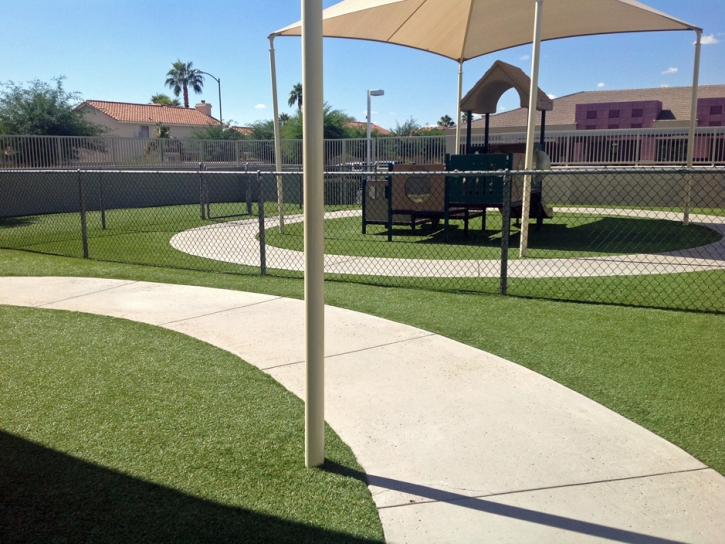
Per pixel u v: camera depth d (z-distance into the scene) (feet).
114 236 38.93
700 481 9.04
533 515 8.26
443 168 39.17
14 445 10.14
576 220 46.75
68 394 12.34
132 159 72.49
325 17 34.27
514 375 13.29
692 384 12.58
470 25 39.91
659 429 10.67
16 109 98.84
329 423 11.07
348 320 17.87
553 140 68.59
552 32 40.22
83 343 15.75
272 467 9.46
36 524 7.94
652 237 36.22
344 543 7.62
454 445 10.21
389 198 36.29
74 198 65.31
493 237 37.81
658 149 65.41
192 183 76.89
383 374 13.50
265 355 14.80
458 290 21.72
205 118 184.03
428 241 36.17
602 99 116.98
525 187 28.07
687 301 19.60
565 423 10.96
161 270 26.37
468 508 8.43
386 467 9.51
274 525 7.96
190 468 9.40
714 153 60.64
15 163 61.05
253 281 23.82
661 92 114.52
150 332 16.74
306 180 8.93
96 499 8.52
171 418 11.21
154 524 7.95
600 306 19.06
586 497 8.68
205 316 18.47
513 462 9.64
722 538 7.75
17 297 21.17
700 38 37.22
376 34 41.11
